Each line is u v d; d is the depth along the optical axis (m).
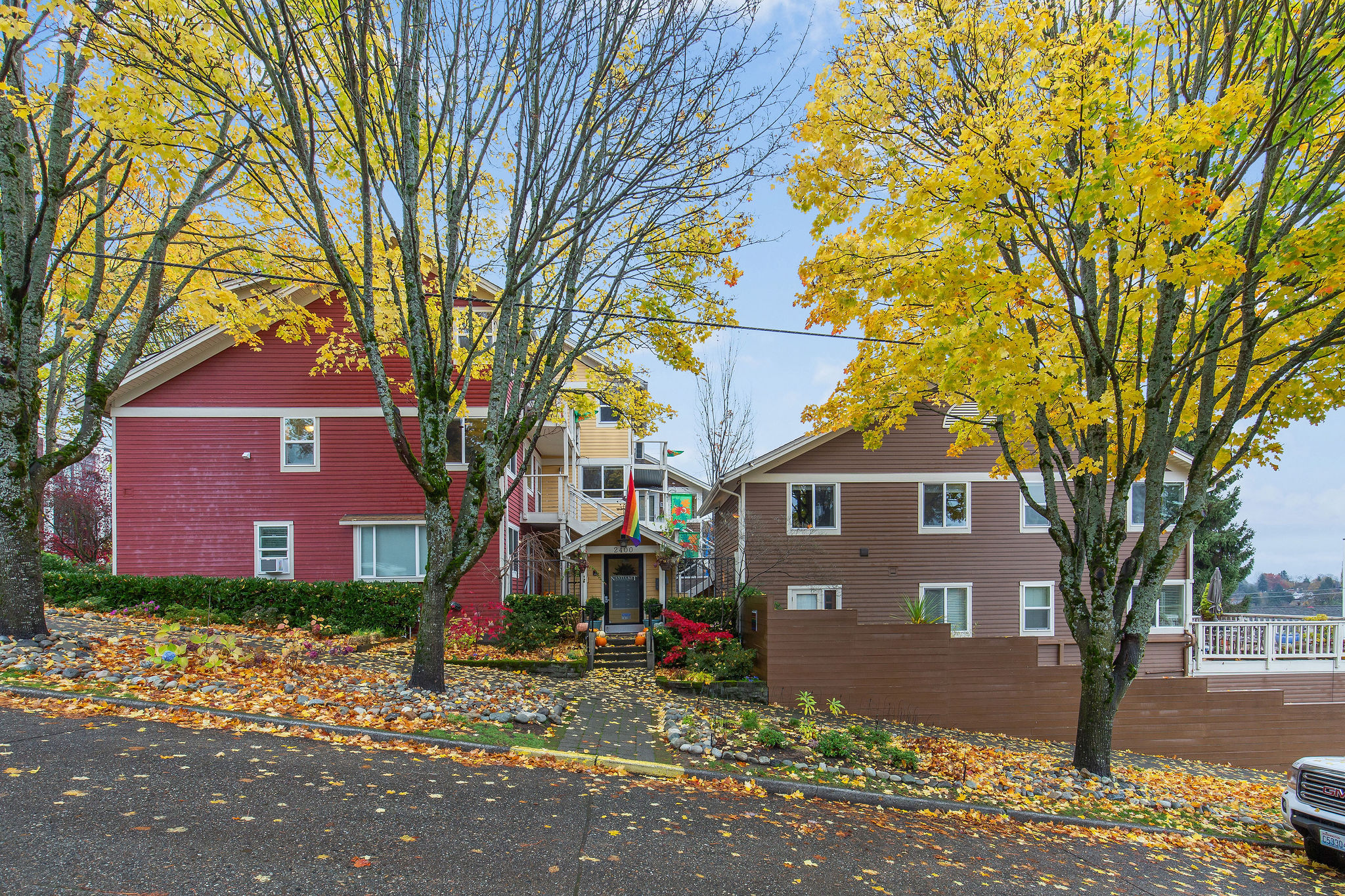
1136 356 10.43
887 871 6.18
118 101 8.09
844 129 9.34
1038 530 19.64
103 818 5.18
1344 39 7.27
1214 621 19.80
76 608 16.03
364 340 9.83
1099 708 10.45
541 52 9.50
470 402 19.06
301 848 5.07
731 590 19.50
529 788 7.04
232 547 18.38
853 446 19.58
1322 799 8.54
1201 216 6.70
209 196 10.90
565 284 10.82
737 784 8.33
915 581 19.33
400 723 8.58
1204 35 8.73
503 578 19.19
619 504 26.88
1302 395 9.50
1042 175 7.61
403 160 9.47
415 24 9.35
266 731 7.74
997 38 8.70
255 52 8.39
